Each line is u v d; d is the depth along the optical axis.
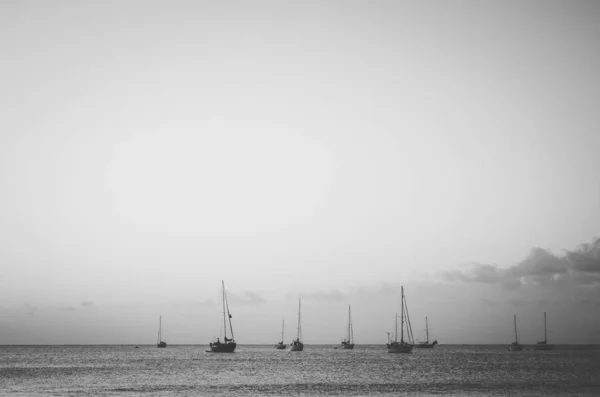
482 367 145.62
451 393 85.94
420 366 153.62
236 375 123.00
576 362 169.00
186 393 88.12
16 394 86.88
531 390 89.38
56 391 90.94
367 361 183.25
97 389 93.81
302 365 160.50
